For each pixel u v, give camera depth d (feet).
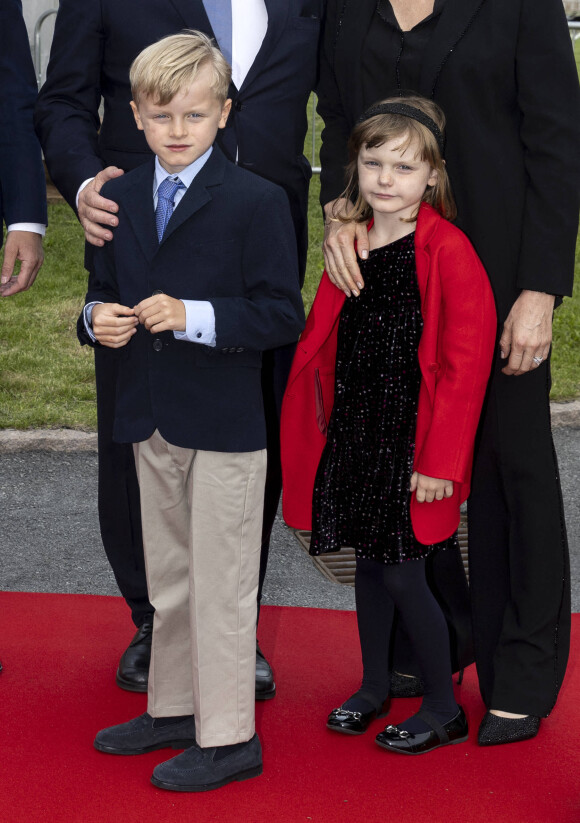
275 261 16.14
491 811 16.22
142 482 17.07
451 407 16.80
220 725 16.81
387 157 16.66
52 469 33.53
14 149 20.48
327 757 17.71
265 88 19.01
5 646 21.38
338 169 20.10
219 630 16.66
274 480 20.71
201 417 16.24
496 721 18.25
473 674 20.99
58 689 19.70
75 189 18.66
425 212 17.12
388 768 17.40
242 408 16.42
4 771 16.97
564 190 17.21
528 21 16.98
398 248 17.30
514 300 17.92
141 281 16.40
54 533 29.01
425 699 18.43
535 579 18.31
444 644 18.10
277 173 19.53
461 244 16.87
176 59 15.24
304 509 18.75
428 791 16.74
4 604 23.49
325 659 21.35
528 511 18.24
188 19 18.65
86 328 16.76
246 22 18.92
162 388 16.33
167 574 17.46
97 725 18.49
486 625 18.85
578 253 60.13
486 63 17.10
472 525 18.75
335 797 16.51
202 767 16.61
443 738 18.07
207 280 16.12
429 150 16.69
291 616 23.39
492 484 18.39
